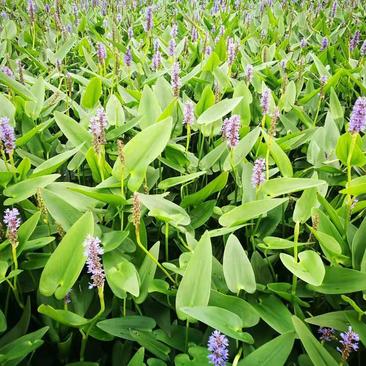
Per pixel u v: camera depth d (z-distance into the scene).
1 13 2.12
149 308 0.71
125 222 0.85
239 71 1.57
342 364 0.57
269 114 1.14
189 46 1.67
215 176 1.08
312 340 0.55
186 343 0.64
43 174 0.82
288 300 0.71
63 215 0.74
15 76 1.33
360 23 2.24
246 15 2.19
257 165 0.77
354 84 1.50
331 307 0.75
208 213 0.86
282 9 2.39
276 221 0.85
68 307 0.69
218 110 0.98
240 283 0.67
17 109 1.09
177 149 0.94
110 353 0.71
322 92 1.23
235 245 0.69
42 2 2.40
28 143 1.04
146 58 1.60
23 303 0.75
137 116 1.03
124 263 0.68
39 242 0.71
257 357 0.55
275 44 1.73
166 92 1.14
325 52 1.61
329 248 0.70
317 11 2.38
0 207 0.85
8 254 0.70
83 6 2.42
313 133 1.03
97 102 1.18
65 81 1.38
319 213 0.75
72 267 0.64
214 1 2.55
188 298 0.62
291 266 0.66
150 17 1.61
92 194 0.74
